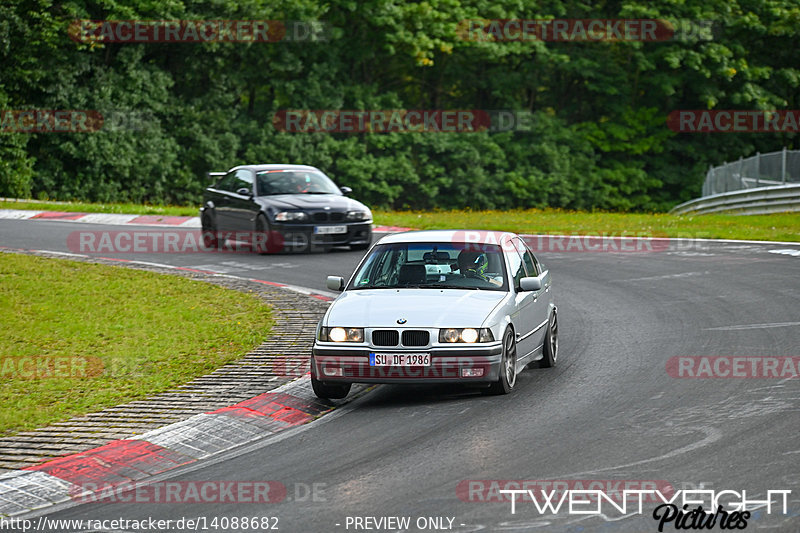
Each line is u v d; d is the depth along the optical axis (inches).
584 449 514.0
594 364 742.5
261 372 736.3
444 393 673.0
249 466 517.3
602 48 4165.8
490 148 3917.3
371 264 723.4
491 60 3966.5
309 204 1437.0
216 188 1560.0
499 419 586.2
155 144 3208.7
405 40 3624.5
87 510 456.4
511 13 3981.3
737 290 1068.5
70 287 1151.0
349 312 652.1
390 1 3656.5
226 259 1417.3
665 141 4261.8
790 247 1456.7
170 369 765.9
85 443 568.7
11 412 649.0
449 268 706.8
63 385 726.5
